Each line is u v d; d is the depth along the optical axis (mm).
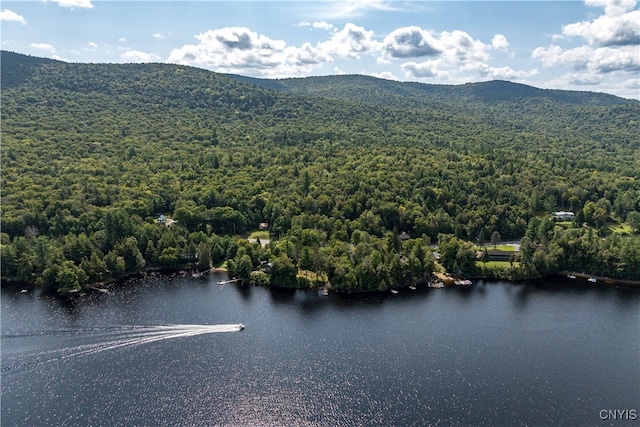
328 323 186750
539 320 190875
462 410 135250
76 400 138375
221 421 130375
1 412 133000
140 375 150875
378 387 145250
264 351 165250
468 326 185000
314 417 132125
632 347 169875
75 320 187875
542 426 129375
